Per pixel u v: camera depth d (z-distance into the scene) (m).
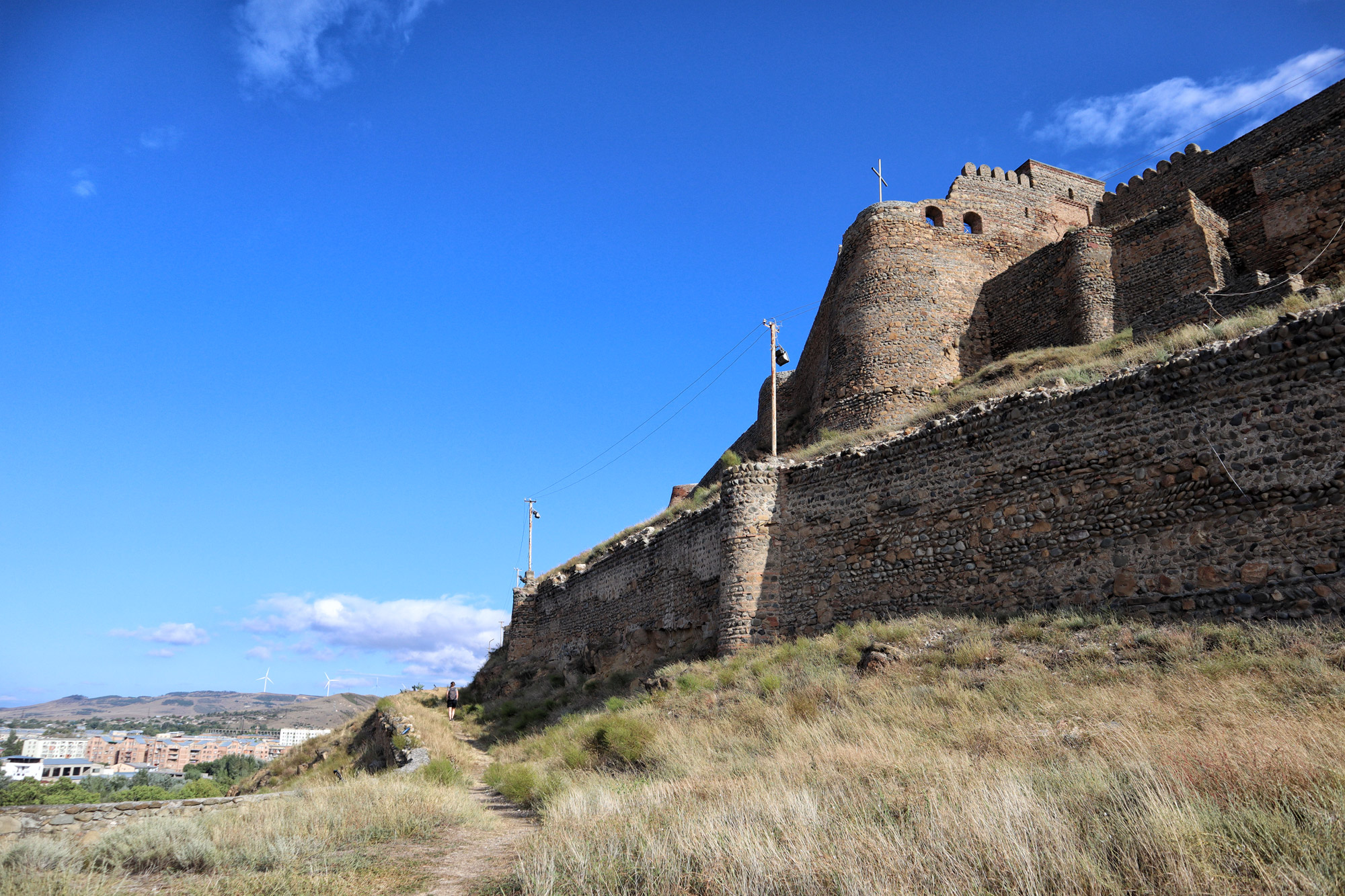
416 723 23.05
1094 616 13.34
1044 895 5.09
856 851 6.20
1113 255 29.47
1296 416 12.01
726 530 20.55
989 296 34.22
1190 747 7.22
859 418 31.36
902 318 33.59
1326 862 4.79
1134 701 9.70
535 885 6.86
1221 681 9.70
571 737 16.97
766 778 9.85
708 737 13.42
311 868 8.48
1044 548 14.89
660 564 26.16
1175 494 13.18
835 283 38.34
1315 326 12.08
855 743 10.91
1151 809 5.78
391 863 8.83
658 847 7.22
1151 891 4.91
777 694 14.80
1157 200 35.88
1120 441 14.21
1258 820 5.40
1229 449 12.66
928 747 9.79
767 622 19.56
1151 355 17.73
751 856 6.29
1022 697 11.00
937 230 35.84
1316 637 10.34
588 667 28.81
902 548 17.56
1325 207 24.73
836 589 18.72
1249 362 12.73
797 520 20.16
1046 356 27.31
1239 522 12.26
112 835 9.73
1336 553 11.12
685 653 23.14
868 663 14.39
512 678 32.97
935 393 30.59
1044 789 6.96
